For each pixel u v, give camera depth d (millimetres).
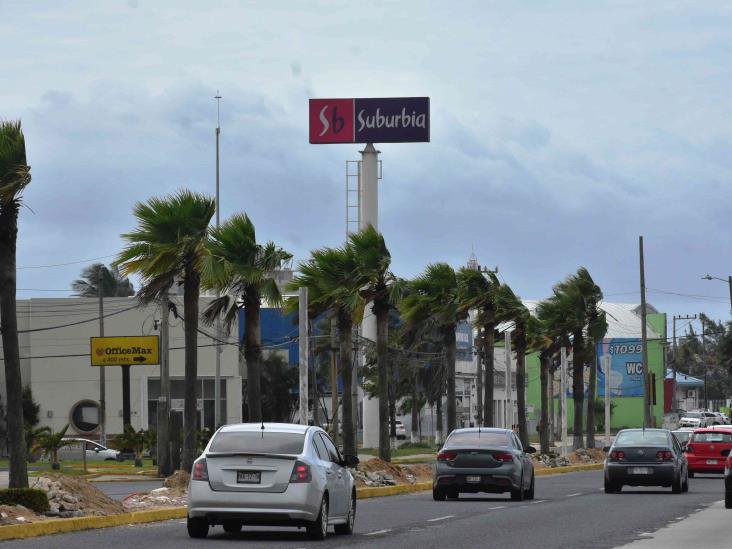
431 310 98250
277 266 74000
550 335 127750
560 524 46312
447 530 43594
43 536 40375
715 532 42125
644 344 146750
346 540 39312
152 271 71000
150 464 118062
